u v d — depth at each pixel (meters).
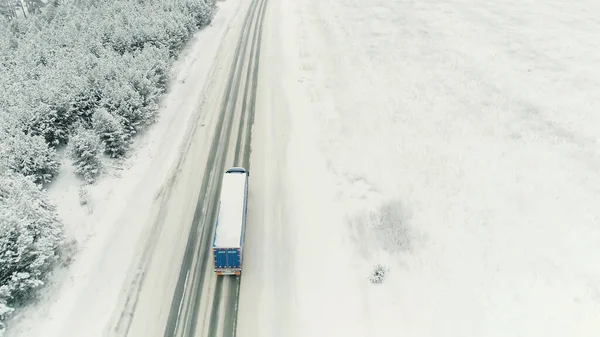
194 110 34.66
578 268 18.56
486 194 23.39
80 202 24.44
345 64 40.31
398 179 25.22
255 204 24.39
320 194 24.95
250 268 20.45
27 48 41.69
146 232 22.67
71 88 31.31
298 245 21.61
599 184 23.50
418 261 19.83
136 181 26.66
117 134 28.30
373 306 18.14
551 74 35.53
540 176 24.45
